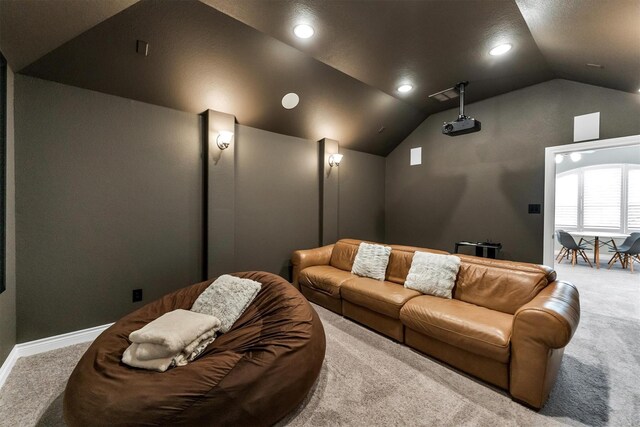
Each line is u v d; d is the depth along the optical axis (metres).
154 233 2.67
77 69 2.14
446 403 1.58
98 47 2.06
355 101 3.55
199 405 1.20
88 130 2.31
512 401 1.59
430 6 1.94
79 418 1.16
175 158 2.79
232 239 3.08
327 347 2.22
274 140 3.62
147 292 2.64
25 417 1.47
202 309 2.00
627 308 3.10
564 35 2.09
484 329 1.72
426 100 3.79
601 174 6.20
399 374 1.86
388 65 2.80
